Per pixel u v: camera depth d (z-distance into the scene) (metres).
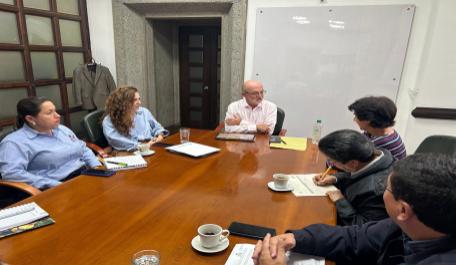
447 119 2.85
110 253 0.97
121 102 2.38
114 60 4.11
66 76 3.81
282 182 1.45
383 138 1.69
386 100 1.69
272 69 3.50
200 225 1.14
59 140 2.05
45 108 1.89
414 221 0.68
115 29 3.92
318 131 2.71
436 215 0.63
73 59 3.89
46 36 3.49
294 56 3.39
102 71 3.91
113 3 3.83
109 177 1.59
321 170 1.73
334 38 3.22
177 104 5.57
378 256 1.02
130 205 1.29
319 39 3.27
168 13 3.93
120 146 2.42
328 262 0.98
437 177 0.64
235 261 0.94
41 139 1.96
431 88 2.83
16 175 1.77
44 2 3.42
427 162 0.67
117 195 1.38
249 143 2.28
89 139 2.44
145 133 2.65
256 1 3.38
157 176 1.62
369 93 3.25
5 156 1.80
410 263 0.73
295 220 1.19
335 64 3.29
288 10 3.29
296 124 3.57
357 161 1.23
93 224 1.14
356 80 3.26
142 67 4.26
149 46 4.35
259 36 3.46
